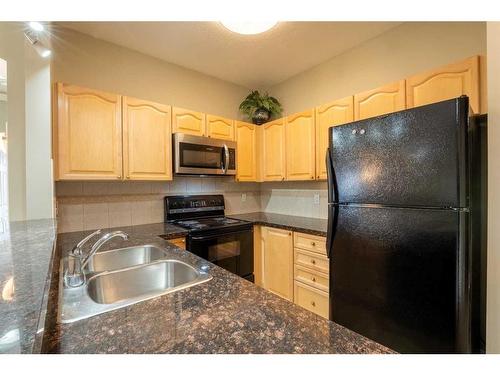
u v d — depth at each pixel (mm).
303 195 2963
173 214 2605
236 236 2445
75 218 2117
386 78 2176
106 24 1999
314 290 2133
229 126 2791
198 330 650
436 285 1165
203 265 1193
